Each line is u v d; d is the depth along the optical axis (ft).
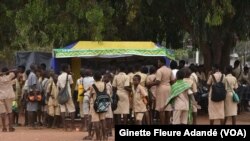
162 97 55.21
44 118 62.08
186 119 46.68
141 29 80.43
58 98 57.57
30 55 86.28
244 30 78.38
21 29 73.82
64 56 64.49
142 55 64.28
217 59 83.10
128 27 78.69
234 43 89.35
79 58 68.08
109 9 72.74
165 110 55.01
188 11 76.23
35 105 60.90
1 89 57.00
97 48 65.05
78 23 71.05
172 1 76.69
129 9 72.95
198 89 75.31
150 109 57.52
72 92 65.98
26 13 71.36
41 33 73.05
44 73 61.77
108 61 69.15
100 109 46.68
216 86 52.19
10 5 79.30
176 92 46.29
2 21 81.10
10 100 57.52
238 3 76.13
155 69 59.31
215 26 76.38
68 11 71.10
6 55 111.04
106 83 48.49
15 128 61.21
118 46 65.98
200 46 83.05
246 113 83.20
